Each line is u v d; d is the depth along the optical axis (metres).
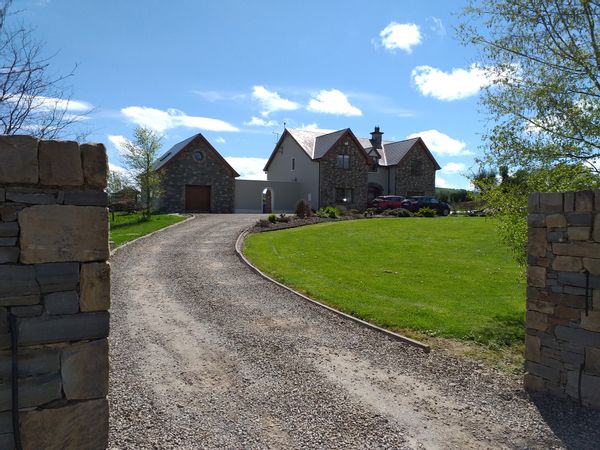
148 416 4.71
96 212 3.25
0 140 2.96
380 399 5.23
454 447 4.28
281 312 8.81
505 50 8.46
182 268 13.00
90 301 3.24
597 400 4.89
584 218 4.99
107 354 3.30
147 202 28.19
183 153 34.06
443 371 6.07
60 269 3.15
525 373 5.57
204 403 5.05
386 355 6.62
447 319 8.04
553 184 7.79
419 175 43.28
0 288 3.00
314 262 14.05
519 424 4.72
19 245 3.05
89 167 3.20
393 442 4.34
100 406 3.29
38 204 3.09
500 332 7.45
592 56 7.62
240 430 4.48
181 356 6.47
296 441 4.31
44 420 3.14
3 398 3.03
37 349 3.12
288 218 25.28
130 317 8.34
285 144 43.19
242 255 14.90
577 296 5.06
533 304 5.50
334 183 38.31
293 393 5.34
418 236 19.83
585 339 4.98
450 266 13.30
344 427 4.59
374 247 16.95
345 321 8.25
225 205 35.50
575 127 7.71
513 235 8.63
